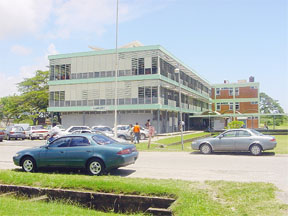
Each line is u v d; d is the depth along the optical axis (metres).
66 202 7.77
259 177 9.61
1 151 20.05
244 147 16.02
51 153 10.84
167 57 42.41
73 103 43.19
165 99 42.72
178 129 49.34
